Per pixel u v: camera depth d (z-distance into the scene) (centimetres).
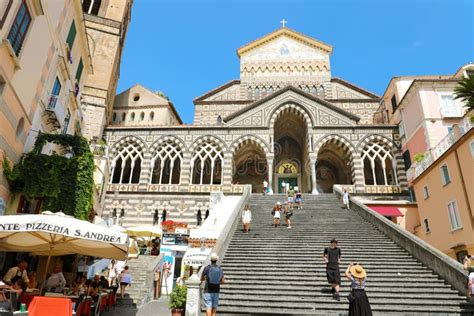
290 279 1311
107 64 3712
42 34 1595
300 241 1741
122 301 1631
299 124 3856
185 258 1925
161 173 3431
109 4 4034
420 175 2658
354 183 3238
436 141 2744
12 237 1177
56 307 819
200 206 3238
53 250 1350
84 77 2536
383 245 1662
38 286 1700
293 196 2612
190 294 1120
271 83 4403
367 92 4247
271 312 1105
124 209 3247
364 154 3356
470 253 1992
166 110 4244
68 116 2272
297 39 4609
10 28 1278
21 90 1460
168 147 3541
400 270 1371
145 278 1911
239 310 1123
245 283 1290
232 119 3609
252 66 4506
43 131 1797
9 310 866
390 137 3369
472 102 2002
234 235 1866
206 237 2073
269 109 3609
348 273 988
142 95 4403
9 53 1290
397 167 3238
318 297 1186
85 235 1041
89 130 3409
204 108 4291
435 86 2955
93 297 1368
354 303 936
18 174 1486
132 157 3506
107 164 3194
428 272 1347
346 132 3450
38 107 1666
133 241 1827
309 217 2231
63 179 1650
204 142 3522
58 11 1767
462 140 2075
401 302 1136
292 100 3622
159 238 2653
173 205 3247
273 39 4631
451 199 2217
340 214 2288
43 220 995
